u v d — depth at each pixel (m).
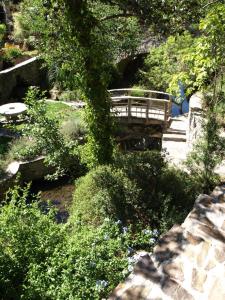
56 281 4.73
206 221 3.55
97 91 8.78
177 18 9.00
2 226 5.46
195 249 3.24
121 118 13.65
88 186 8.09
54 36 9.55
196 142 9.01
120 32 11.08
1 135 12.64
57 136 9.87
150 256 3.27
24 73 16.72
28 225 5.59
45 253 5.27
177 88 7.00
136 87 17.25
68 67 9.16
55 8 8.76
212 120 8.05
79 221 6.23
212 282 2.95
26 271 5.18
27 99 9.98
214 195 3.97
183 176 8.20
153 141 13.73
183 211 7.25
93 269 4.79
